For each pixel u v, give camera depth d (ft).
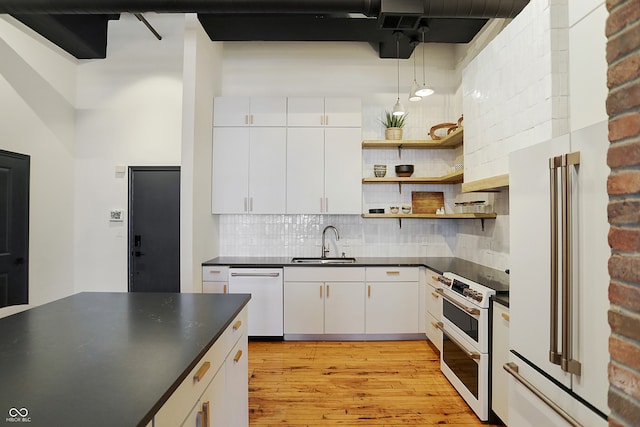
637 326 2.82
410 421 7.13
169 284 13.39
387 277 11.50
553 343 4.34
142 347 4.07
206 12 8.46
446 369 8.93
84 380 3.23
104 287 13.47
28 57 11.39
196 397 3.94
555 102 5.95
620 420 2.96
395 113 11.68
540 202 4.85
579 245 4.08
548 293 4.67
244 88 13.57
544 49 6.11
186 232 10.57
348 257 13.37
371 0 8.46
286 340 11.64
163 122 13.41
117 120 13.50
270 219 13.41
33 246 11.69
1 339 4.32
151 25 13.46
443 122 13.62
